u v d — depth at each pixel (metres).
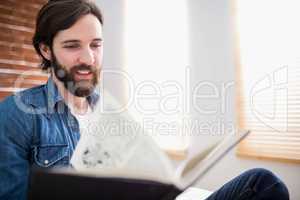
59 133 1.08
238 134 0.95
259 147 2.00
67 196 0.58
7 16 2.55
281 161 1.89
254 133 2.02
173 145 2.30
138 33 2.64
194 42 2.30
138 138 0.94
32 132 1.01
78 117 1.14
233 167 2.11
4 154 0.91
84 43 1.03
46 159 1.03
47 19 1.01
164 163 0.79
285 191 1.10
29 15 2.66
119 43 2.77
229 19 2.13
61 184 0.58
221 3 2.17
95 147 0.94
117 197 0.58
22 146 0.97
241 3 2.09
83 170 0.60
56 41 1.02
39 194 0.58
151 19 2.56
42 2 2.73
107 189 0.58
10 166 0.92
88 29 1.02
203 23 2.26
